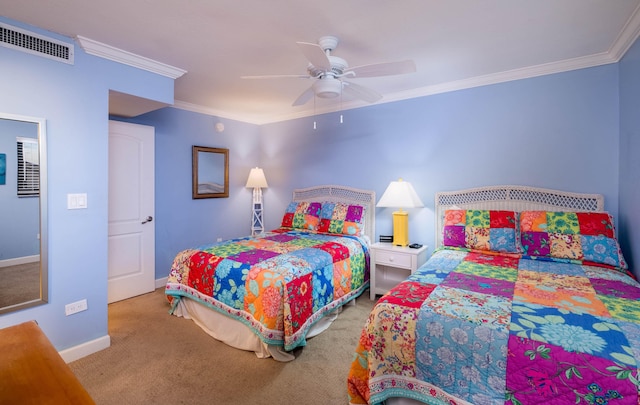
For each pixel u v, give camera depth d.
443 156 3.44
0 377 0.83
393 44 2.41
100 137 2.43
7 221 2.02
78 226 2.31
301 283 2.38
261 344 2.30
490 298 1.68
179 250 4.17
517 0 1.84
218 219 4.66
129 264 3.58
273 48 2.47
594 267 2.29
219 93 3.70
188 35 2.26
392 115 3.77
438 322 1.49
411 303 1.65
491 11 1.95
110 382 2.01
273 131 4.99
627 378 1.09
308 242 3.26
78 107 2.30
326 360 2.27
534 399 1.23
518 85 3.01
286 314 2.21
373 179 3.96
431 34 2.25
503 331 1.35
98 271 2.42
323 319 2.77
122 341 2.54
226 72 3.00
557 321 1.40
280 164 4.93
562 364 1.19
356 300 3.42
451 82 3.30
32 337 1.06
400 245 3.43
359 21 2.07
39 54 2.12
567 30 2.20
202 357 2.31
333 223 3.85
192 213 4.32
